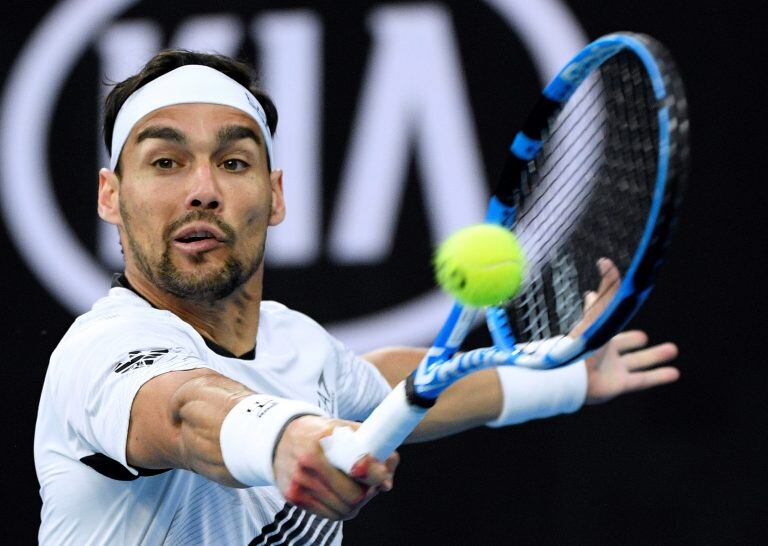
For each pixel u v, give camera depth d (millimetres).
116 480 9453
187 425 7934
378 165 19703
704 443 19297
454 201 19609
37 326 20094
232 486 7879
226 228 10422
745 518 19141
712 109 19594
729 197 19453
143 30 20281
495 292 7699
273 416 7445
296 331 11711
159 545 9562
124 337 9203
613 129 9477
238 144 10672
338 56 19859
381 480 7215
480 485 19578
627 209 8727
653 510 19328
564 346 7473
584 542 19344
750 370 19234
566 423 19547
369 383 12406
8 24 20500
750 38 19609
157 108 10547
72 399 9102
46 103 20375
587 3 19781
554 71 19688
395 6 19875
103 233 20219
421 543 19531
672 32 19719
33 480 19984
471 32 19797
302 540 10297
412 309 19469
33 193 20266
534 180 10078
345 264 19609
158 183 10422
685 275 19453
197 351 9891
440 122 19703
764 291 19281
